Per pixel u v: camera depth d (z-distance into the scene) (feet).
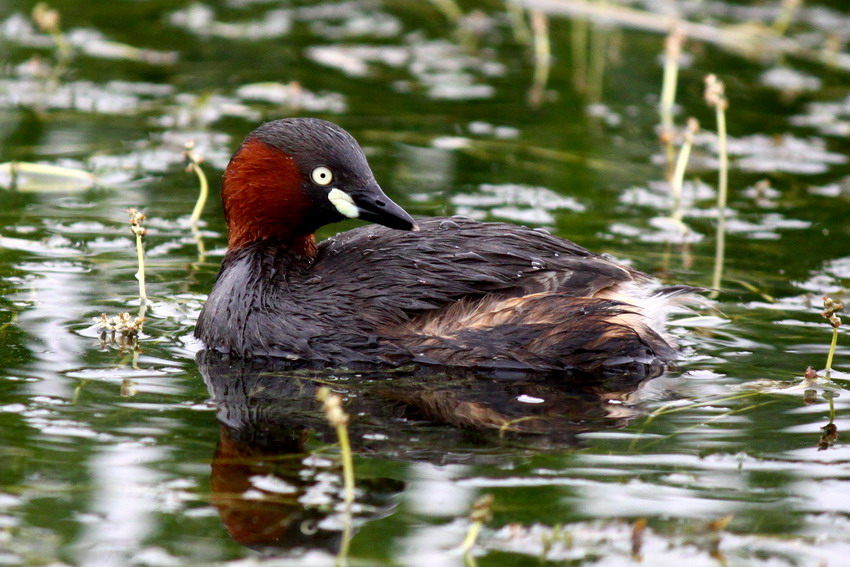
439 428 33.19
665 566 26.17
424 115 68.33
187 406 34.19
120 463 30.14
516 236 40.60
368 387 36.47
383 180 57.57
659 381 37.50
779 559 26.37
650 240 51.47
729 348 40.34
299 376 37.32
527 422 33.78
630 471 30.45
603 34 84.43
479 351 38.22
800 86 75.10
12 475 29.37
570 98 72.49
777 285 46.44
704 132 66.74
